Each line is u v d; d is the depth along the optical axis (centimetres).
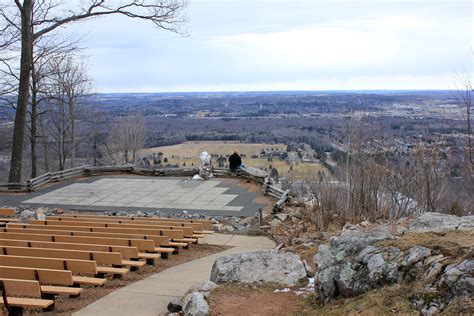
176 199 2006
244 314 616
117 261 823
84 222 1299
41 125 3741
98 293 796
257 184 2303
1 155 4088
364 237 661
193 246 1304
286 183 1998
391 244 597
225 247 1311
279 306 638
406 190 1355
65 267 754
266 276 742
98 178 2550
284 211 1703
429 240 587
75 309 711
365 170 1398
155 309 704
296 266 760
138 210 1825
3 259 766
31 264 760
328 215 1409
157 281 877
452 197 1332
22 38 2461
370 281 563
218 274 755
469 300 454
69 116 3897
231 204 1895
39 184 2300
